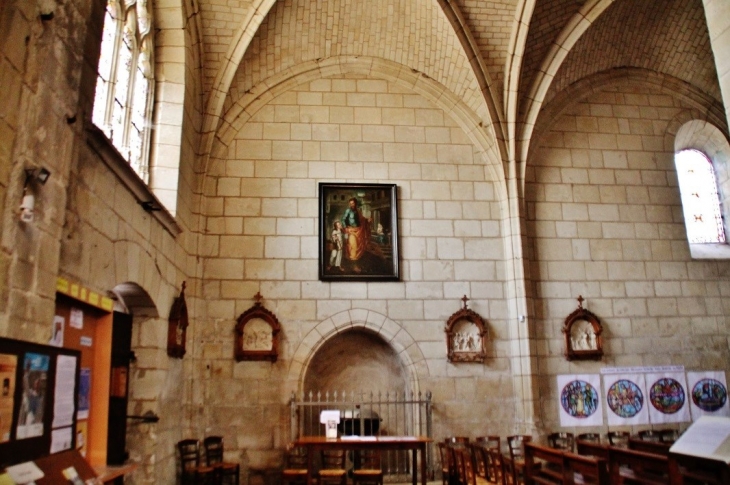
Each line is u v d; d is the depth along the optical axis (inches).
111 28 314.8
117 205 272.8
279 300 461.7
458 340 471.2
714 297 508.4
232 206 473.1
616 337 489.4
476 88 499.2
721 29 229.9
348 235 478.0
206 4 436.8
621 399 477.7
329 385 486.9
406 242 485.1
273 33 474.9
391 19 481.1
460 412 459.5
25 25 168.2
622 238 510.0
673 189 527.5
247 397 442.6
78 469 171.5
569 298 491.8
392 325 468.1
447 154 506.0
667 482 269.1
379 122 505.4
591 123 530.6
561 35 486.3
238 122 488.1
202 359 444.5
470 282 483.5
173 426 397.1
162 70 406.3
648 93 546.0
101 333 253.3
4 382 147.4
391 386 489.1
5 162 160.4
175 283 402.6
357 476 362.9
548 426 463.8
